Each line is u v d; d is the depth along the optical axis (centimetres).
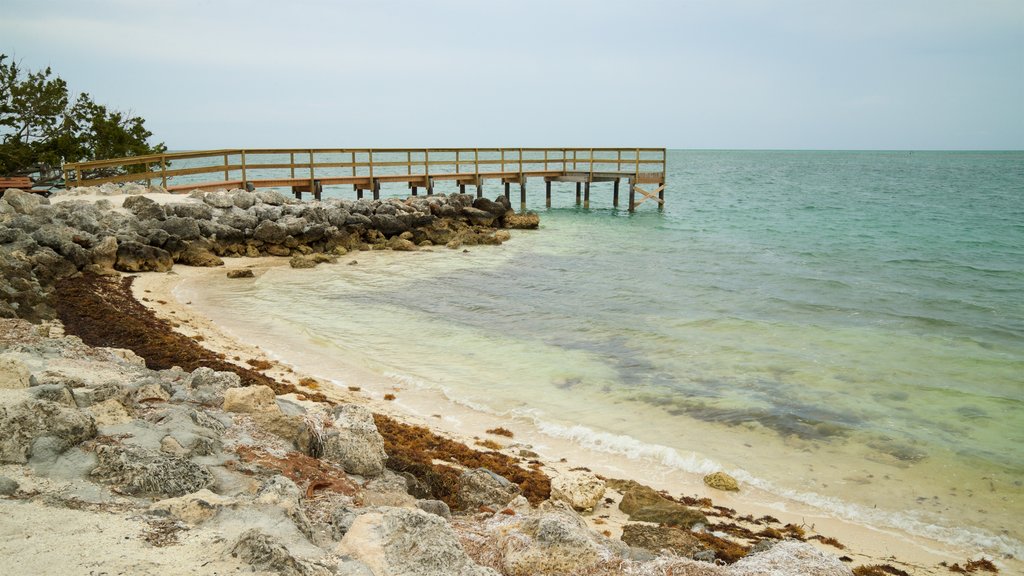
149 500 546
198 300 1905
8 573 405
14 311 1343
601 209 4531
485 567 472
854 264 2606
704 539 798
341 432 777
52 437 592
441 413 1206
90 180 2780
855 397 1266
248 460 690
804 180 8550
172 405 764
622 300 2011
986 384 1326
